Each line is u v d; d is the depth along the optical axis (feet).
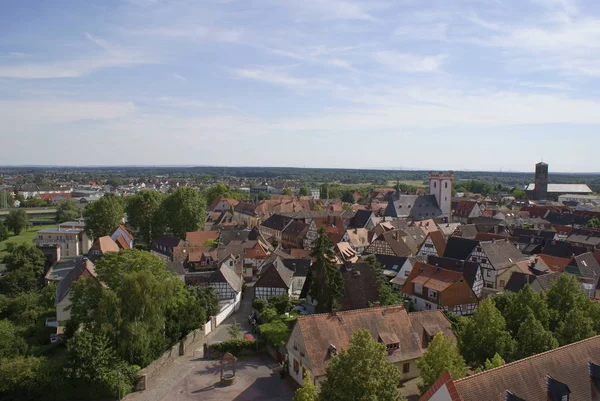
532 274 275.39
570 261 300.81
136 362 184.14
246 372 185.88
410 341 175.52
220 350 202.69
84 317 200.95
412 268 277.23
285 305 246.68
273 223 533.96
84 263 278.87
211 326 235.40
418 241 430.61
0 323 214.90
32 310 276.82
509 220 592.19
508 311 191.01
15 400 164.66
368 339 116.26
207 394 168.14
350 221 532.73
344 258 357.41
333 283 226.79
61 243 465.88
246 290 324.60
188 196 481.05
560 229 492.13
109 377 167.94
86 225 488.02
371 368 113.19
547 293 197.57
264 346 208.03
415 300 259.39
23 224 631.56
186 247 371.56
